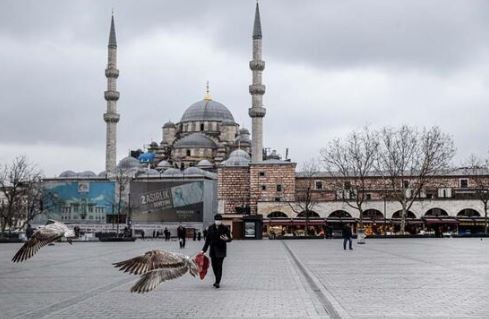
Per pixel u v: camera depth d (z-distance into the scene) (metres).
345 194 129.88
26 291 24.06
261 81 145.38
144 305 19.70
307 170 143.75
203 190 141.62
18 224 145.00
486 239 92.06
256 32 146.50
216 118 187.38
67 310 18.72
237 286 25.28
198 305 19.55
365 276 28.98
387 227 121.75
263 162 134.50
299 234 120.44
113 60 157.00
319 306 18.97
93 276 30.86
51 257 48.72
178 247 68.69
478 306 18.48
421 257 43.84
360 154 131.38
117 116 156.50
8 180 152.62
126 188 146.12
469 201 122.00
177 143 178.62
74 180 148.75
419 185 114.38
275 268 35.31
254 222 101.19
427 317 16.44
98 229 142.88
